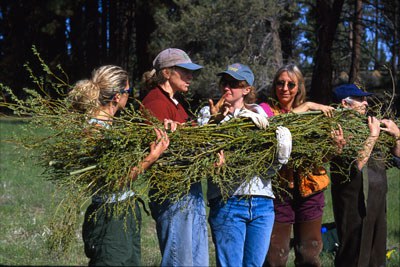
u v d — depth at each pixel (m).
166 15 24.56
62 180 3.82
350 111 4.84
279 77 4.94
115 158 3.79
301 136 4.49
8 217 7.78
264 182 4.38
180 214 4.09
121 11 36.03
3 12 34.25
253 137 4.21
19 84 16.38
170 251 4.10
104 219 3.77
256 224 4.36
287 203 4.89
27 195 9.22
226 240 4.29
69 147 3.84
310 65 32.72
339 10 24.09
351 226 5.00
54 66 31.53
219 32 22.11
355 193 4.97
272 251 4.88
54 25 30.52
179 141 4.04
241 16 22.20
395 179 12.31
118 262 3.71
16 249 6.17
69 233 3.77
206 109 4.57
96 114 3.91
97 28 34.47
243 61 21.64
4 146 14.04
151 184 4.05
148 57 29.86
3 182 10.07
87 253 3.85
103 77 3.94
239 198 4.28
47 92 4.01
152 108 4.22
